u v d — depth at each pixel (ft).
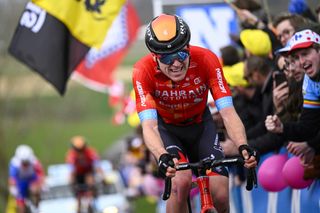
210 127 33.45
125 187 92.43
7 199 129.49
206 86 32.42
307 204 38.24
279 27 38.60
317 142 33.17
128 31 66.59
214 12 52.42
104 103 219.00
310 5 51.21
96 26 47.06
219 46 52.29
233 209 49.08
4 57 138.62
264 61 40.32
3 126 145.48
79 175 99.25
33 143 174.09
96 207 93.71
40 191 93.15
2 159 138.21
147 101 31.50
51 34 46.70
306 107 33.01
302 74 34.06
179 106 32.68
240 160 28.58
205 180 29.35
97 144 183.52
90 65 65.36
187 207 31.78
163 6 52.39
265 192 44.06
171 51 29.27
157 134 30.63
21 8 135.54
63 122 184.85
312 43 32.12
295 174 35.40
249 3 42.73
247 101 42.09
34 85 151.53
